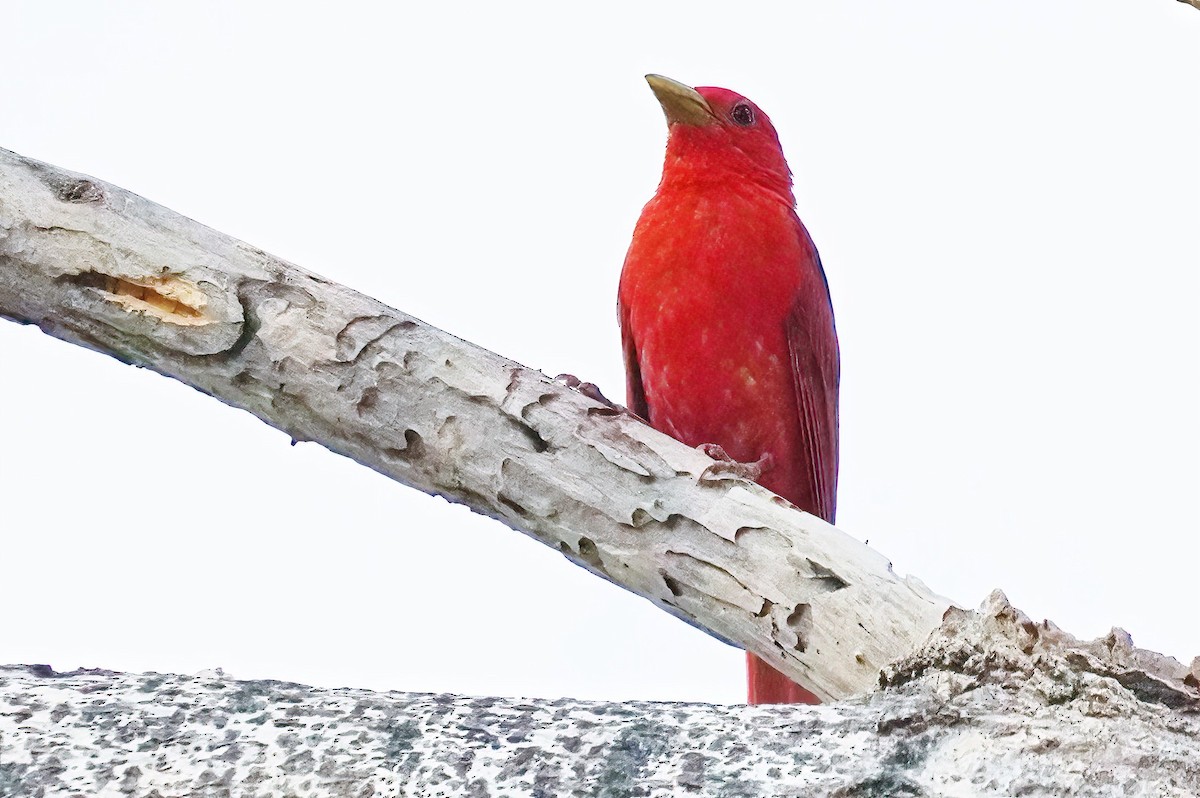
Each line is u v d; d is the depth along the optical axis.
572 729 5.00
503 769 4.85
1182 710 5.11
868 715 5.10
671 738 4.98
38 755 4.83
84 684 5.11
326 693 5.16
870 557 7.21
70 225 7.45
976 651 5.37
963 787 4.84
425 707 5.09
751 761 4.90
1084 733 5.00
